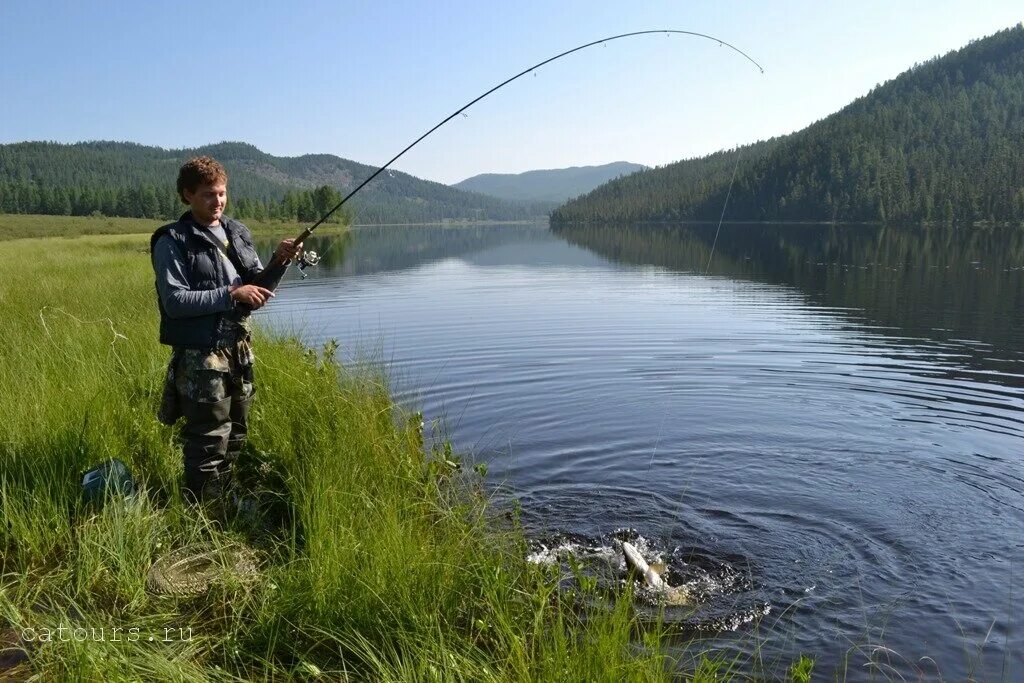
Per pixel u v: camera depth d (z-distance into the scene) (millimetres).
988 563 4590
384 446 5293
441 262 35031
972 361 10578
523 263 33375
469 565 3691
